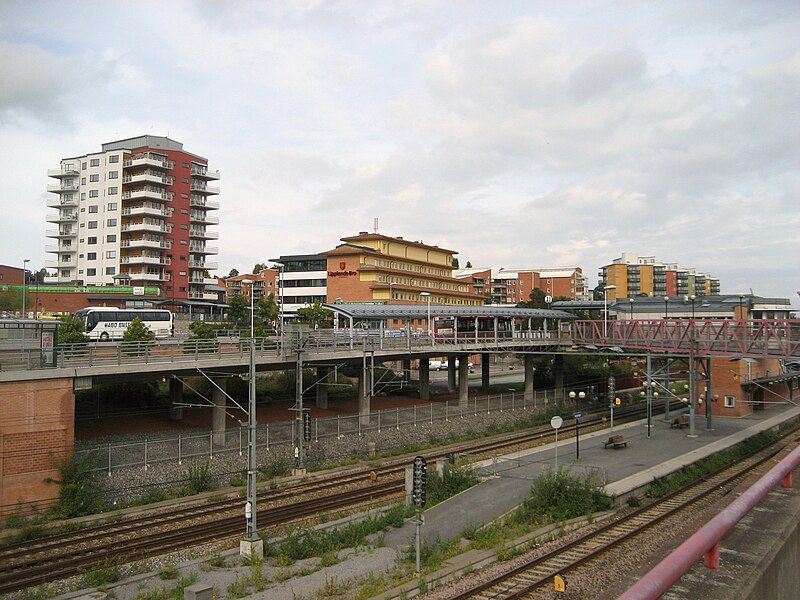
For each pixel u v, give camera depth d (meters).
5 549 22.12
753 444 40.62
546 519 24.66
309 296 101.38
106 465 30.50
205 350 38.88
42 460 27.34
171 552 22.28
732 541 7.33
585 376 70.62
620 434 43.66
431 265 109.25
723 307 80.31
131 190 96.88
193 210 104.19
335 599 17.39
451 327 65.25
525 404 57.88
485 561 19.88
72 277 98.81
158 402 44.22
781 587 6.67
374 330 57.44
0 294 80.38
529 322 63.94
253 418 22.94
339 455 38.56
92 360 31.86
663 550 19.16
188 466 32.09
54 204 99.12
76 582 19.42
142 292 88.12
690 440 40.75
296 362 39.50
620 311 86.25
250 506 21.91
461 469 30.05
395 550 21.88
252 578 19.38
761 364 58.97
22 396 27.06
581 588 16.27
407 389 65.12
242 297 83.75
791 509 8.46
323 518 26.30
